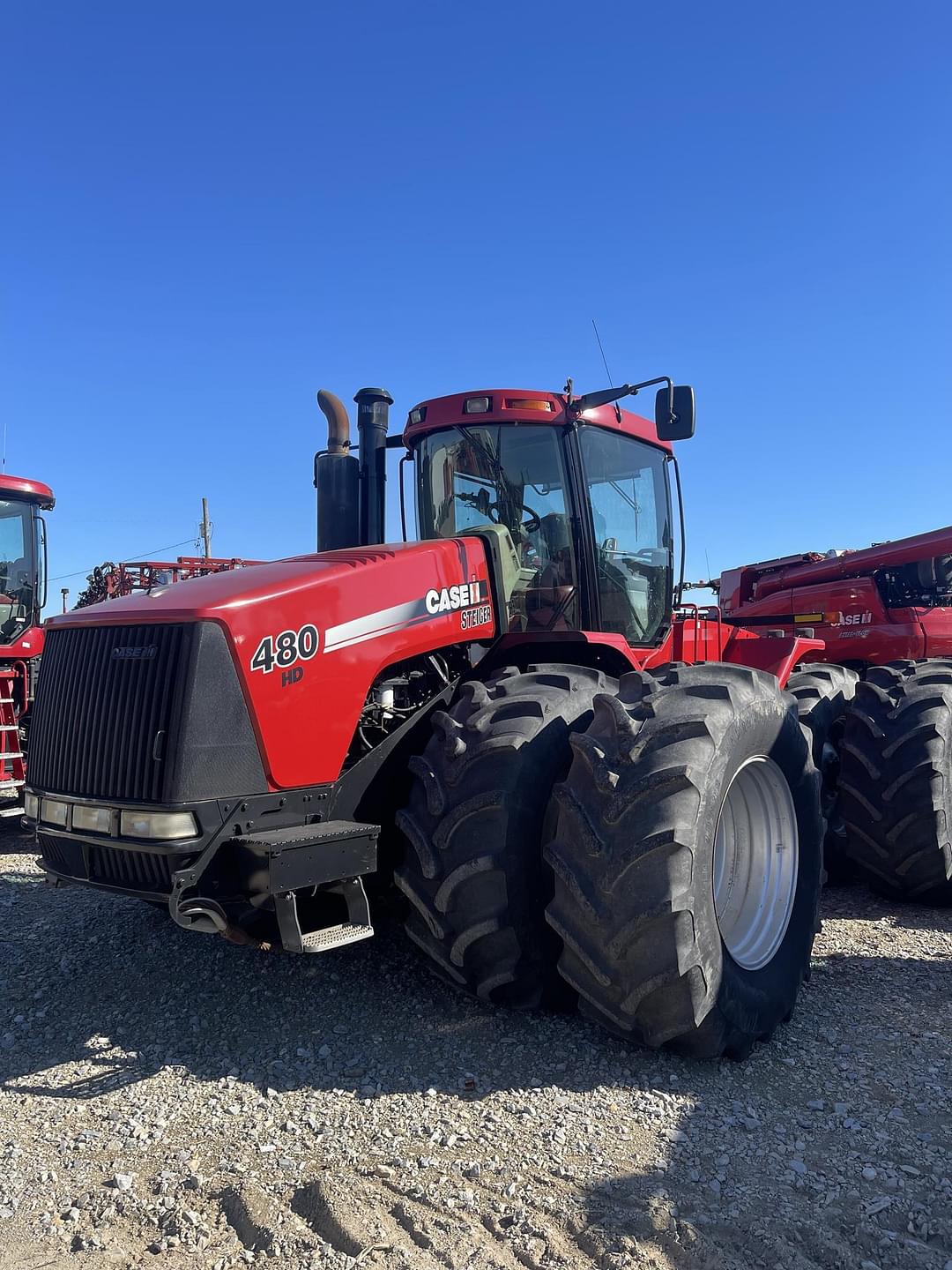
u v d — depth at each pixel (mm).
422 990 3443
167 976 3631
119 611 3062
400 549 3543
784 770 3461
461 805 2984
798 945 3361
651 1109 2609
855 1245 2039
